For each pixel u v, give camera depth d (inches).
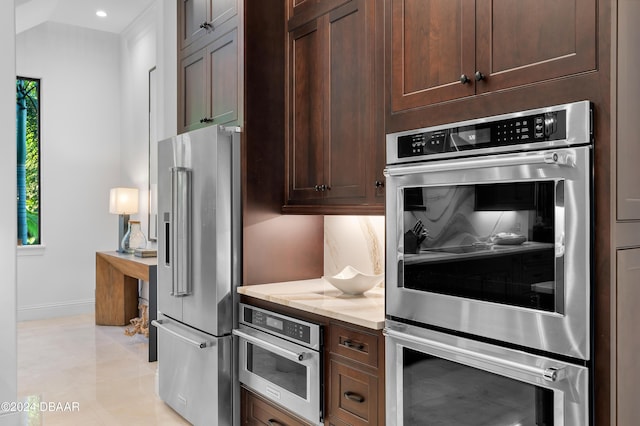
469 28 67.9
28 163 230.4
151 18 213.9
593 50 55.0
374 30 89.3
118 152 251.8
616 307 54.3
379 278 99.0
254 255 111.0
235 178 109.0
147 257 198.7
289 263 117.0
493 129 63.3
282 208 114.0
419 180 72.2
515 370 59.5
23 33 225.5
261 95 110.7
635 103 56.9
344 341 84.1
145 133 222.8
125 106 245.4
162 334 131.0
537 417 58.0
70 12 218.7
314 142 104.1
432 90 73.3
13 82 62.6
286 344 95.3
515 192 60.4
